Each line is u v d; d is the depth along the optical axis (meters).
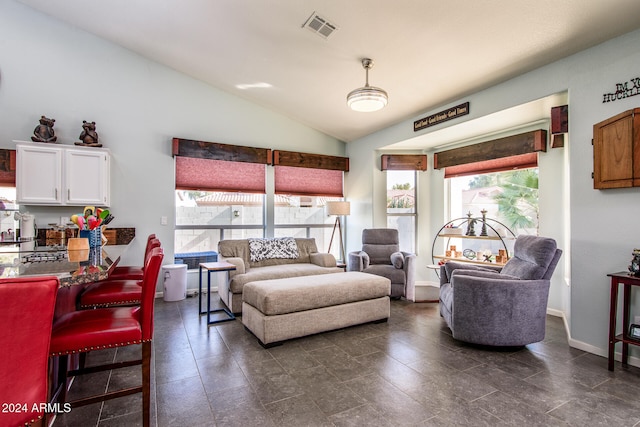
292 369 2.44
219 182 5.11
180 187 4.82
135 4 3.47
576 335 2.88
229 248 4.44
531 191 4.33
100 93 4.32
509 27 2.70
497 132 4.44
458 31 2.85
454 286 2.95
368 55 3.45
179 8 3.35
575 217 2.89
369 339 3.08
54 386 1.83
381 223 5.64
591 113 2.78
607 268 2.68
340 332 3.27
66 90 4.14
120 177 4.42
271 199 5.55
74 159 3.94
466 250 4.70
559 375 2.36
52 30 4.08
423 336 3.16
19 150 3.68
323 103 4.87
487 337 2.79
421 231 5.61
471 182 5.09
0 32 3.87
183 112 4.84
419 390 2.14
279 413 1.88
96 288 2.45
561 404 1.99
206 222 5.14
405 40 3.11
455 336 2.92
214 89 5.07
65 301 2.08
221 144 5.02
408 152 5.64
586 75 2.82
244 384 2.22
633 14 2.37
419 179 5.61
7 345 1.04
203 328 3.36
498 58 3.13
